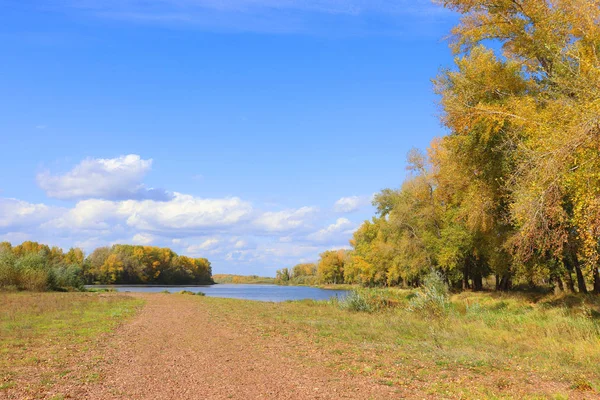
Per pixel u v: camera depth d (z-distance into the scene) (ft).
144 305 100.83
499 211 77.41
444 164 102.94
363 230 254.47
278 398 23.08
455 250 120.16
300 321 64.90
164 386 25.93
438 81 71.87
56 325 58.08
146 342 44.19
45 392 24.49
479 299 113.29
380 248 187.62
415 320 63.36
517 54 68.85
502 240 87.92
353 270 291.79
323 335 49.24
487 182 72.95
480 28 68.49
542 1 62.18
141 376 28.73
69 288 165.58
